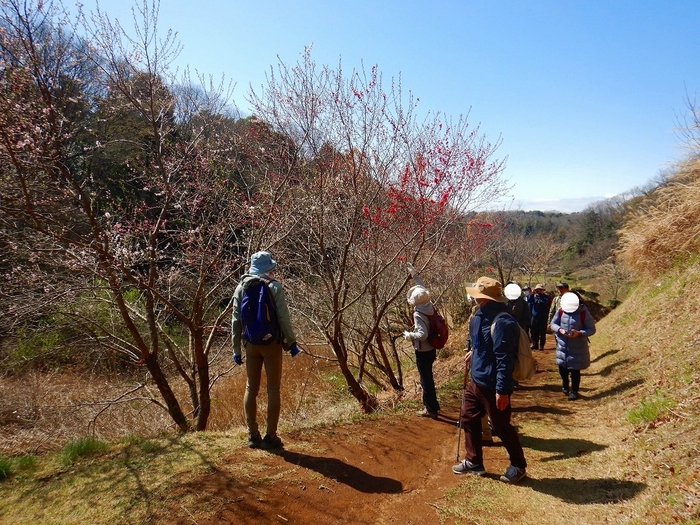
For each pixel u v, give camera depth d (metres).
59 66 5.22
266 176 7.18
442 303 12.44
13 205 4.89
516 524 3.27
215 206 7.01
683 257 10.02
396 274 8.27
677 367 5.53
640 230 11.73
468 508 3.55
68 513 3.29
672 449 3.67
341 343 7.36
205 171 6.96
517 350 3.84
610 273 25.86
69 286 5.66
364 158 6.61
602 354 9.27
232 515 3.25
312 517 3.36
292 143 6.86
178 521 3.16
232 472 3.86
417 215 7.20
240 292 4.35
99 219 6.27
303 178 6.85
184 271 7.47
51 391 8.13
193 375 6.70
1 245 5.60
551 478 3.98
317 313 7.38
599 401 6.28
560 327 6.90
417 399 7.13
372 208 6.96
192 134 7.04
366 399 6.82
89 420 6.78
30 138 4.82
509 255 24.95
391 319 9.63
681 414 4.16
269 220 6.66
